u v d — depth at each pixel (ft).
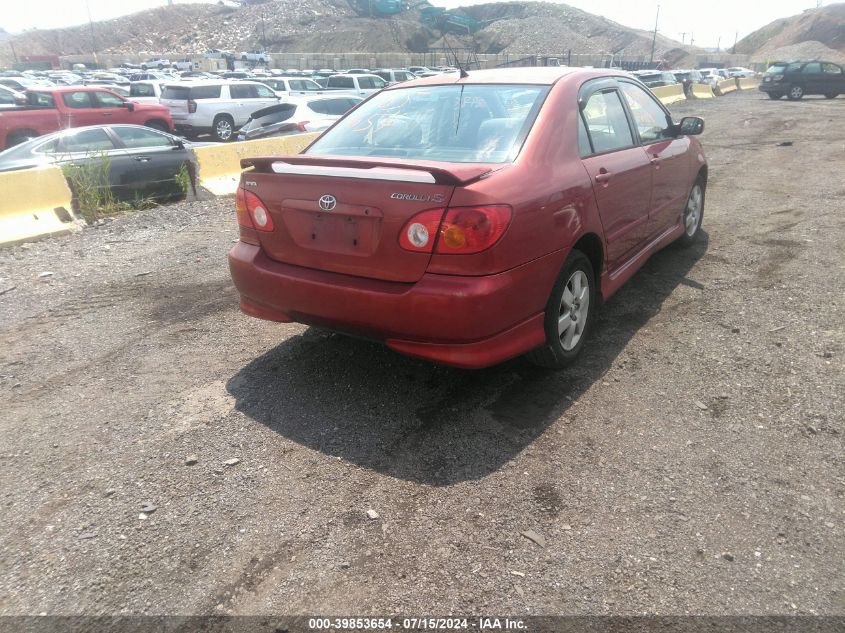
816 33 375.86
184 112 62.59
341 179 10.53
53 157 30.19
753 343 13.89
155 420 11.59
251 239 12.08
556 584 7.77
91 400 12.41
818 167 35.53
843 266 18.37
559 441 10.61
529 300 10.79
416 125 12.75
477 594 7.65
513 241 10.10
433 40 381.40
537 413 11.47
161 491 9.61
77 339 15.38
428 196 9.78
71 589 7.85
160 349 14.64
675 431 10.80
